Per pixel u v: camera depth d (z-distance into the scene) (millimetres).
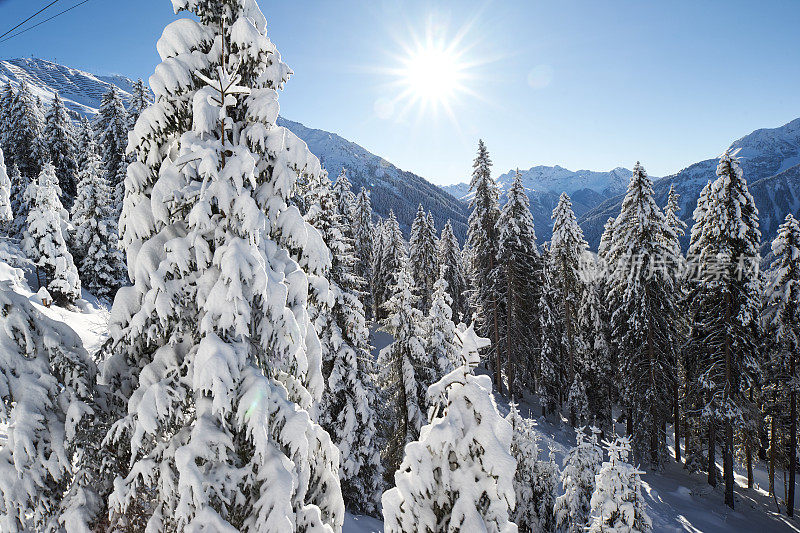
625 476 10156
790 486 25781
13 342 5637
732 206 22562
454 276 51062
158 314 5617
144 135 6352
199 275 6078
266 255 6336
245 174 5961
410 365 18516
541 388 32438
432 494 6016
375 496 16422
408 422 18641
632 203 26797
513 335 32375
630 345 26672
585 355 33562
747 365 22547
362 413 15930
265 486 5238
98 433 5754
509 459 5750
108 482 5750
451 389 6539
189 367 5809
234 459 5480
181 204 6090
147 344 5898
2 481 5129
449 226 51844
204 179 5809
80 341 6281
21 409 5344
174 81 6160
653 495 22562
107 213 33000
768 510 24391
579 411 31422
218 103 6324
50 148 41906
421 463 6105
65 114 43906
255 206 5867
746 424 22969
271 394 5762
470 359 6523
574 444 28234
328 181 16922
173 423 5672
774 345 25641
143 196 6566
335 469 6762
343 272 17047
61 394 5746
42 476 5352
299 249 7160
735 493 25578
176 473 5430
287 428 5641
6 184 28797
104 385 6219
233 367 5445
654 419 25797
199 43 6598
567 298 33219
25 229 31062
